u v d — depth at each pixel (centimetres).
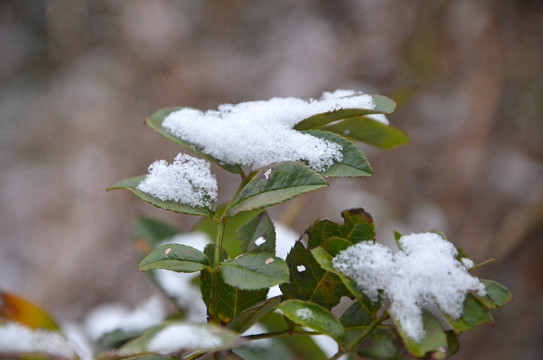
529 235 125
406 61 156
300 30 180
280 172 50
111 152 175
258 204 50
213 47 187
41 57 212
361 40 166
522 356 113
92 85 193
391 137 56
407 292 49
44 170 176
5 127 195
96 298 148
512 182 131
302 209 137
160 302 65
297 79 168
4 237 162
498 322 119
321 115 52
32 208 169
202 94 176
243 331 51
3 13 222
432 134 143
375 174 143
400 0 163
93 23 206
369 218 50
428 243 50
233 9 192
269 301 51
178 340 46
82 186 168
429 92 150
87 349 66
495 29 146
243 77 177
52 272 153
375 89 157
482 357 116
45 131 189
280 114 54
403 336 48
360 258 49
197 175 52
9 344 49
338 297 51
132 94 183
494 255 125
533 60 142
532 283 122
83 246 155
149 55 189
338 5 179
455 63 149
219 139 53
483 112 139
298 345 60
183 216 154
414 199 137
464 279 49
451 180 135
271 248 52
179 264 50
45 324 56
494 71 143
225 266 50
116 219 160
